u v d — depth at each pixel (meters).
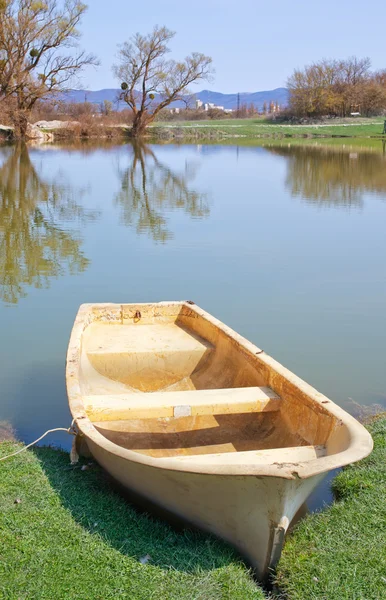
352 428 4.25
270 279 11.38
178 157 38.62
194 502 4.11
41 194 22.14
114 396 5.24
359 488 5.04
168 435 5.67
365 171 30.28
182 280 11.29
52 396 6.93
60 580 3.76
